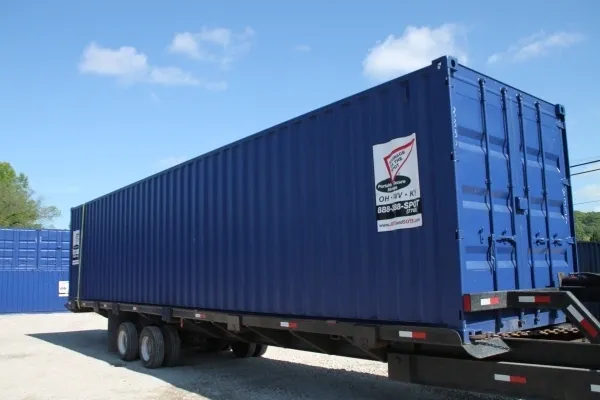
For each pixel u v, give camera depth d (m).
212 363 10.59
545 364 4.65
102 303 12.57
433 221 5.04
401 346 5.72
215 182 8.55
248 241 7.63
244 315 7.52
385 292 5.48
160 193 10.34
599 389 4.19
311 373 9.38
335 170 6.18
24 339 15.36
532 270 5.60
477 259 5.00
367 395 7.65
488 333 4.93
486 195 5.24
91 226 13.97
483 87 5.40
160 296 10.06
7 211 52.53
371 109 5.78
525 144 5.88
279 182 7.08
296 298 6.67
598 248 16.09
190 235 9.16
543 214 5.96
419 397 7.44
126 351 11.06
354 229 5.88
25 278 25.09
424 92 5.22
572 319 4.51
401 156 5.38
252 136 7.66
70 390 8.35
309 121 6.63
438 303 4.94
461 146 5.04
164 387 8.42
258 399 7.54
